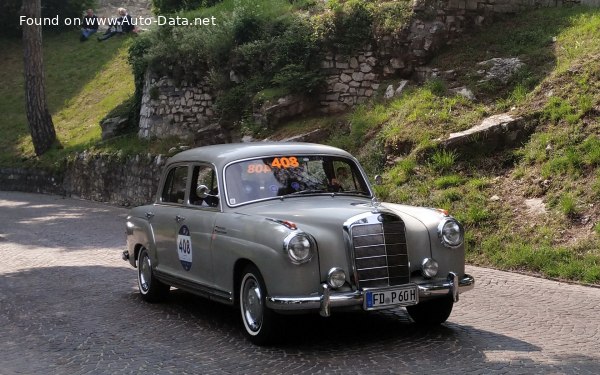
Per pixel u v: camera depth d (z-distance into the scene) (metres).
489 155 14.02
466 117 14.96
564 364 6.27
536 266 10.77
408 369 6.12
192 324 8.05
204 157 8.20
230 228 7.23
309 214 6.92
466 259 11.64
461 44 17.62
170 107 22.48
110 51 34.78
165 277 8.66
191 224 7.95
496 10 18.00
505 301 8.97
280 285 6.54
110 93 31.38
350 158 8.28
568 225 11.38
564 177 12.41
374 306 6.57
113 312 8.77
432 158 14.31
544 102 14.31
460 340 7.07
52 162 26.91
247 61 20.44
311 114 18.84
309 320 8.02
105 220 18.91
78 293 10.02
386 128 15.92
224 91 20.92
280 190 7.68
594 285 9.86
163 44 22.34
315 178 7.91
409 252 7.00
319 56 18.72
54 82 33.41
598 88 13.86
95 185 24.12
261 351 6.81
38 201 24.17
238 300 7.26
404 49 17.62
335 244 6.65
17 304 9.39
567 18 17.12
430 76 17.16
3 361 6.85
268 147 8.08
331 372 6.09
